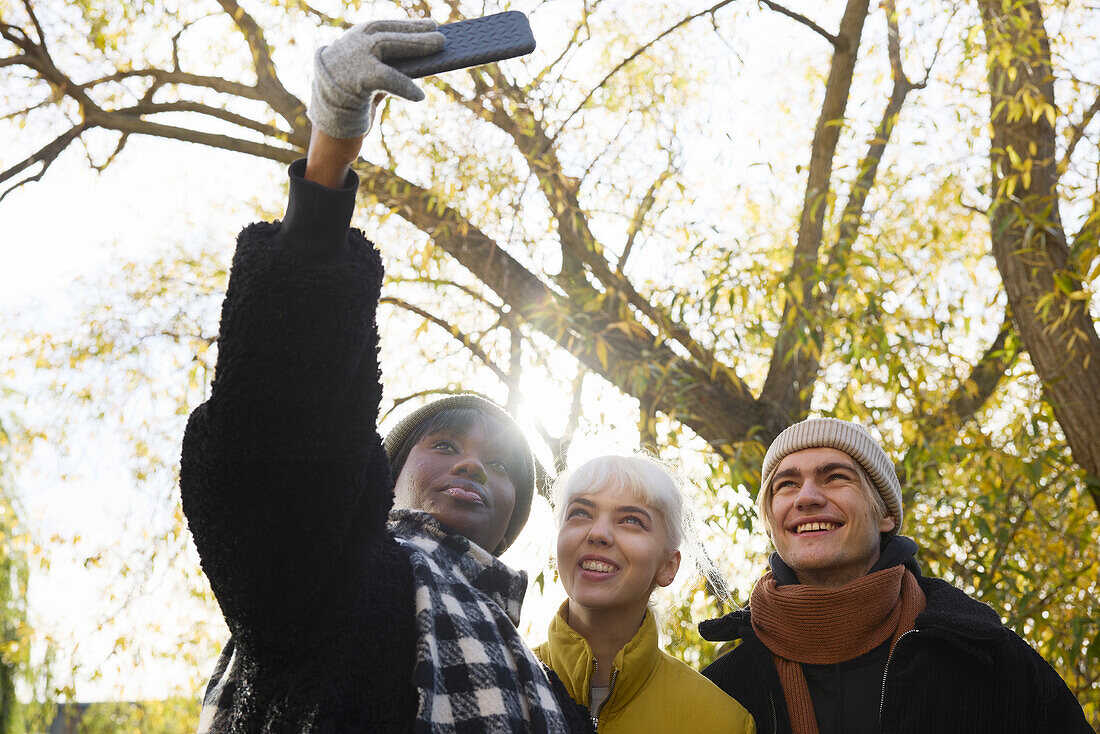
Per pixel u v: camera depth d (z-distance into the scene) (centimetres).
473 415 216
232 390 135
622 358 622
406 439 218
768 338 571
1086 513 489
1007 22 527
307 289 134
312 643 149
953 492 499
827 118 604
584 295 602
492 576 192
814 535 264
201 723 161
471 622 166
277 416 135
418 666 151
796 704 255
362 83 131
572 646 243
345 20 643
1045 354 516
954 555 502
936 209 561
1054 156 539
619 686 241
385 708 152
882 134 609
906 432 516
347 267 137
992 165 550
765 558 499
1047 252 519
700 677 254
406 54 135
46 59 692
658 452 529
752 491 541
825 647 257
